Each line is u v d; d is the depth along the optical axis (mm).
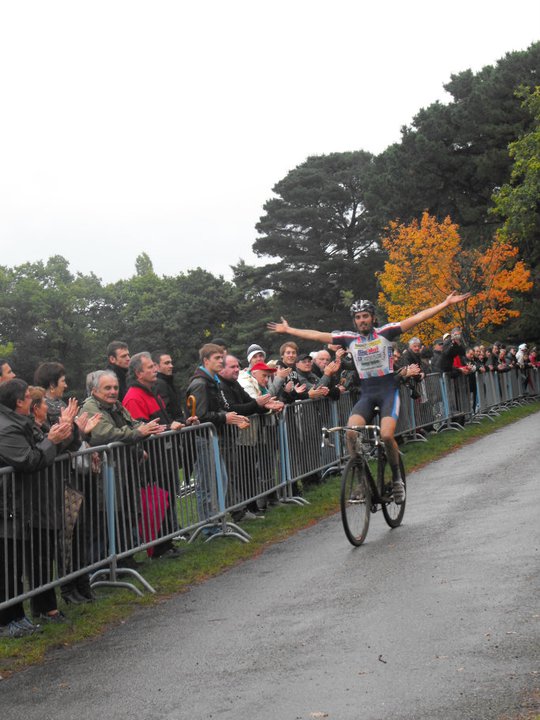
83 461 6113
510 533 6707
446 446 13828
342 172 62469
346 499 6891
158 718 3736
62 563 5816
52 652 5035
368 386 7496
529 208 35219
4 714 4020
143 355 7613
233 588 6156
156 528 7062
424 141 44719
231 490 8352
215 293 71875
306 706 3648
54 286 88250
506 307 41469
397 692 3680
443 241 37438
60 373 6715
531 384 23719
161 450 7211
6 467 5312
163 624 5395
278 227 63469
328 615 5055
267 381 9930
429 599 5102
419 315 7453
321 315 61375
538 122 37906
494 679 3695
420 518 7953
